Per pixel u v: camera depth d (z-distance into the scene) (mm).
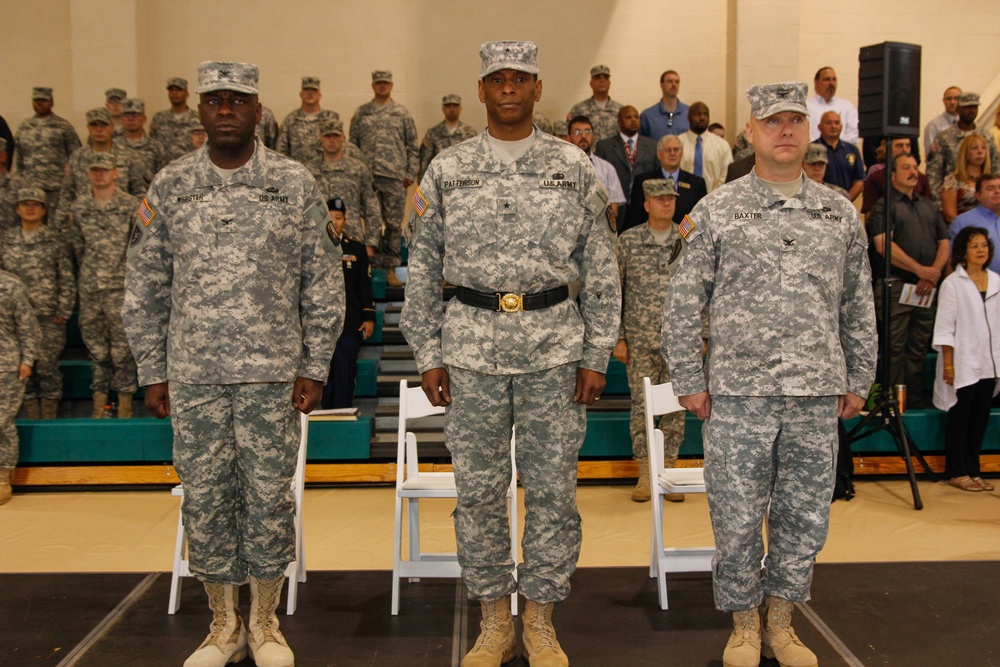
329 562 4637
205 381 3045
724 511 3121
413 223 3176
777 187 3133
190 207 3100
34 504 5781
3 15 9688
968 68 10148
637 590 4082
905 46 5930
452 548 4871
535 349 2996
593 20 10055
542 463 3074
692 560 3912
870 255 6844
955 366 5930
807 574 3137
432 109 10062
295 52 9953
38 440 6090
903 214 6805
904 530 5125
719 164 8539
